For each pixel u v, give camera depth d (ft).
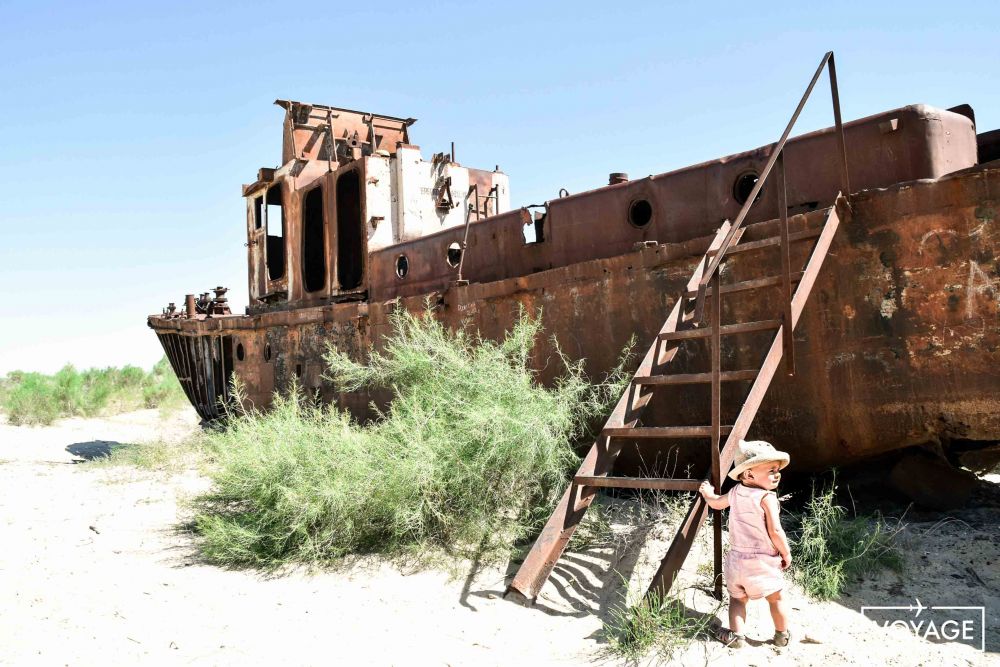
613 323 18.90
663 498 16.88
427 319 22.67
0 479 28.14
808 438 15.89
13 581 15.10
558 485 16.53
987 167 13.62
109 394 62.59
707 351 17.31
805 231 15.21
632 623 11.48
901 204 14.56
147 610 13.28
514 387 17.69
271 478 17.52
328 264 29.89
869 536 13.94
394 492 16.44
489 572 14.82
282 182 33.78
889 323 14.74
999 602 11.80
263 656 11.14
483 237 23.65
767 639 11.18
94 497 24.16
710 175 18.29
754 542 10.97
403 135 37.91
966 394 13.93
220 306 40.96
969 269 13.88
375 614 12.95
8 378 80.43
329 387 27.91
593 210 20.53
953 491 15.78
